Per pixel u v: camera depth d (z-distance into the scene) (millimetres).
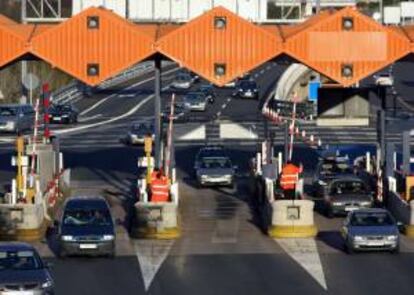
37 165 98375
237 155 137500
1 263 62312
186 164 130625
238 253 79812
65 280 70938
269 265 75625
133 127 150125
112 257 78125
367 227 79125
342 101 106000
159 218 85562
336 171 106250
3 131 160000
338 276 71938
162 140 109875
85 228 78000
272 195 90125
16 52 88625
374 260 77062
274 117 149875
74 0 144250
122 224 91000
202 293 67312
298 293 67188
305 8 162000
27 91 181250
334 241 84250
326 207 95250
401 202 89750
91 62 89250
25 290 60094
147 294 67062
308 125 167125
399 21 146875
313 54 89688
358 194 94750
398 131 152125
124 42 89188
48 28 91500
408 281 70312
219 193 107812
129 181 115375
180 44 89188
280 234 85562
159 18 143625
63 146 148000
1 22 90812
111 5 144125
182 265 75812
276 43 89312
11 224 84062
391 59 89875
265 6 145625
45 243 83562
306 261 76812
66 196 104438
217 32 89250
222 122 167375
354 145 143625
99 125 172750
